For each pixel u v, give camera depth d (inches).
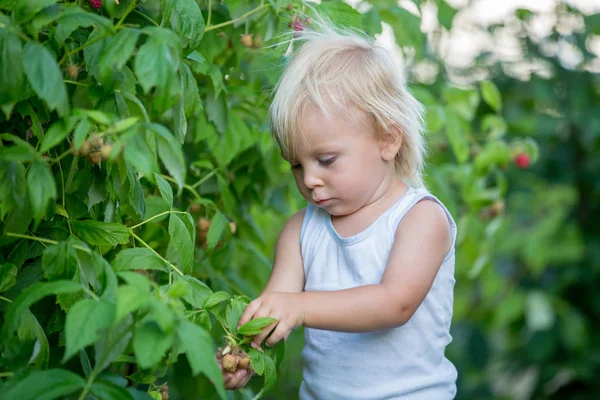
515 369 144.7
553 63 134.9
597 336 137.8
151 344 37.8
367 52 56.6
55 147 50.2
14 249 48.7
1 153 41.2
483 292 139.1
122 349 41.0
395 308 51.4
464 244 97.6
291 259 60.1
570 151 138.6
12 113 49.1
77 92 48.6
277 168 72.9
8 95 41.3
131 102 48.4
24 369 43.9
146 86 41.1
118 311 36.2
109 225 50.3
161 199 62.5
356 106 53.8
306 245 59.5
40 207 41.3
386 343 56.2
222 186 67.6
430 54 127.5
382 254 55.1
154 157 44.9
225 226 63.6
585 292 139.1
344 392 57.0
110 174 51.2
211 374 37.1
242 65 73.9
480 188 93.4
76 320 37.1
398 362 56.3
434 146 110.7
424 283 53.0
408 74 127.6
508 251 136.9
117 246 56.7
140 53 41.7
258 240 77.5
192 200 68.2
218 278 68.2
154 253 49.4
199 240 67.1
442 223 55.3
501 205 95.3
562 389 139.9
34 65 40.4
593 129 131.3
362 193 54.6
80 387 38.8
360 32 71.7
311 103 53.0
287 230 61.5
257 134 68.1
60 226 50.1
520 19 125.5
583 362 136.4
